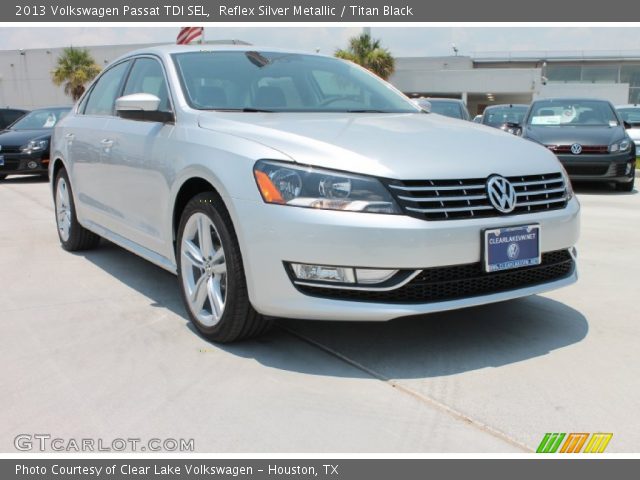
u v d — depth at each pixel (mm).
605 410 2547
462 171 2916
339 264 2752
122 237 4352
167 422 2484
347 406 2594
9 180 11617
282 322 3535
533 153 3295
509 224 2949
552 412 2529
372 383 2797
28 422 2492
